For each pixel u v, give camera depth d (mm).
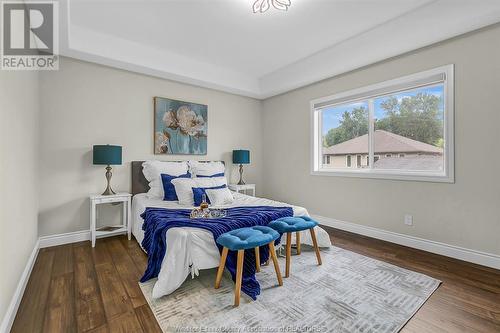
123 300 1792
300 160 4320
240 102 4805
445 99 2623
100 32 3008
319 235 2846
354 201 3520
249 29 2982
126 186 3496
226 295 1866
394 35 2793
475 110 2428
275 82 4387
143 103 3650
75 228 3098
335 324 1547
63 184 3018
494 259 2328
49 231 2932
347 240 3178
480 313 1658
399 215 3037
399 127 3141
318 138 4145
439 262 2473
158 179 3396
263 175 5113
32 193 2459
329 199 3854
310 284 2037
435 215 2729
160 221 2197
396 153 3172
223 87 4285
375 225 3277
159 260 2066
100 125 3281
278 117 4746
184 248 1901
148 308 1700
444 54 2619
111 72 3369
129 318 1592
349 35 3156
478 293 1901
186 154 4090
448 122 2600
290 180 4520
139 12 2613
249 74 4516
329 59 3496
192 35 3109
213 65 4066
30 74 2367
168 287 1821
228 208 2707
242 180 4582
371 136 3395
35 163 2652
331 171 3822
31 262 2303
